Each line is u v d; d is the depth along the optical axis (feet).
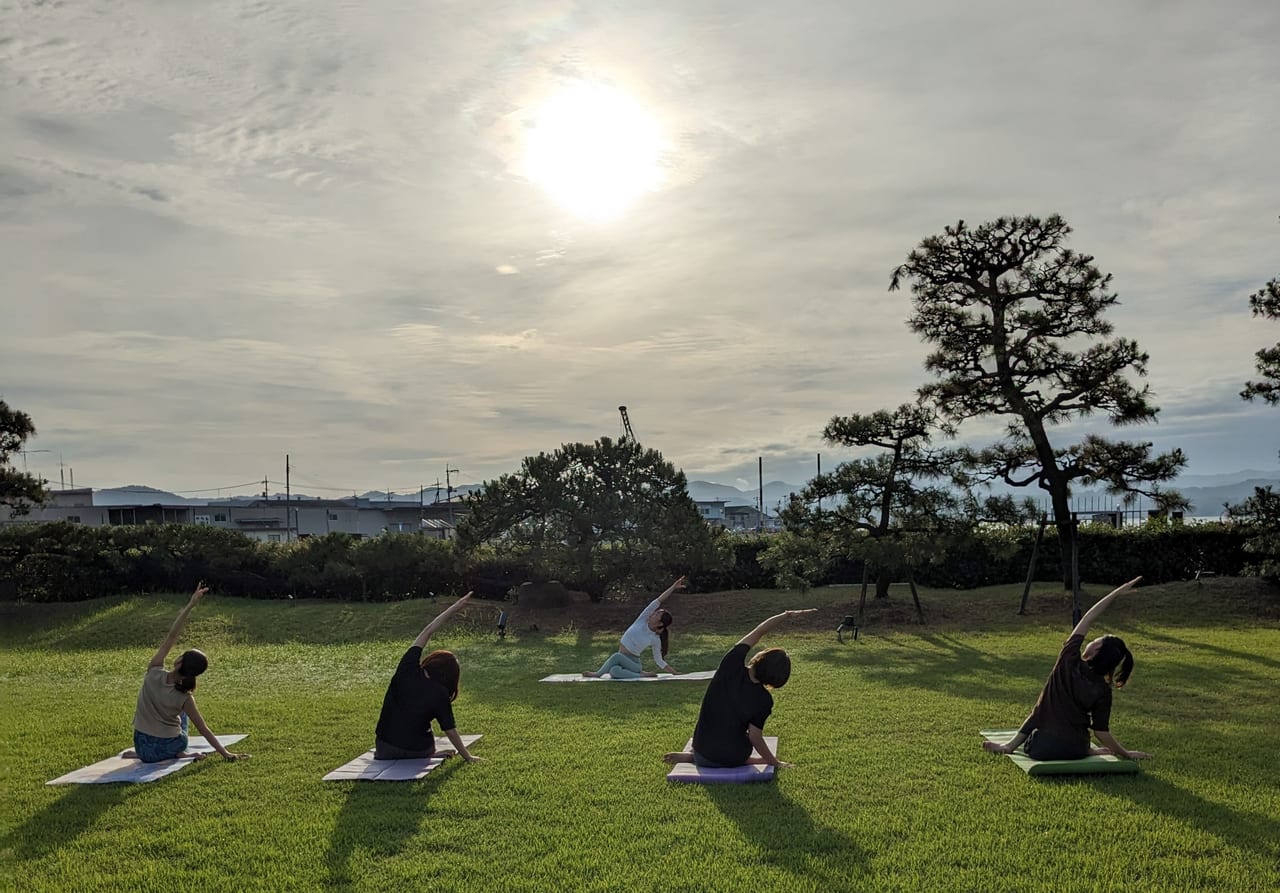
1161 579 94.38
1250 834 21.89
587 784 26.73
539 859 21.13
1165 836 21.77
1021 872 19.94
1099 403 80.18
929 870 20.08
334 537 101.60
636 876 20.01
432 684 29.81
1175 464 77.36
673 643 70.49
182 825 23.76
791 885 19.44
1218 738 31.73
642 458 89.04
